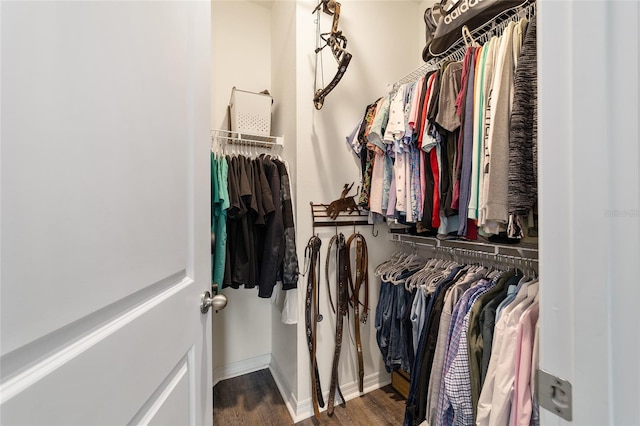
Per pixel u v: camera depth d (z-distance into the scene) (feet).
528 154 2.72
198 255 2.54
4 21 0.91
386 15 6.43
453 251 5.24
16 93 0.95
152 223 1.77
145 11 1.69
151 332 1.77
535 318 2.88
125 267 1.50
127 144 1.52
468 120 3.32
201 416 2.58
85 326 1.25
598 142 1.10
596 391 1.11
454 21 3.94
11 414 0.92
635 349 1.03
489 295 3.53
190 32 2.38
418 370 4.26
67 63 1.14
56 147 1.09
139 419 1.66
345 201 5.84
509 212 2.74
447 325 3.90
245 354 6.75
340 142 5.88
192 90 2.42
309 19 5.54
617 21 1.06
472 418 3.30
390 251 6.43
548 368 1.29
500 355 2.94
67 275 1.14
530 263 3.92
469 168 3.30
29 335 0.98
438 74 3.85
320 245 5.51
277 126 6.58
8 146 0.92
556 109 1.25
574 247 1.19
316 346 5.49
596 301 1.11
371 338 6.15
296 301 5.36
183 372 2.26
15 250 0.94
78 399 1.20
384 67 6.40
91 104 1.27
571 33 1.19
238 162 4.96
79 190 1.20
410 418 4.33
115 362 1.44
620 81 1.05
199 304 2.55
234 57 6.65
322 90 5.14
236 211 4.78
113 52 1.41
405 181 4.50
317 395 5.31
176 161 2.12
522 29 2.94
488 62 3.14
